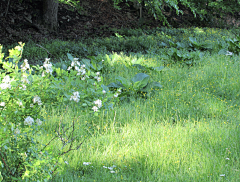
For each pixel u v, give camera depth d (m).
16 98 2.34
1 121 2.30
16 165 2.49
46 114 4.68
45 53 10.23
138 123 4.68
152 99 5.87
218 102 5.65
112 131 4.24
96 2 17.62
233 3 18.19
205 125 4.47
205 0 17.69
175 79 7.07
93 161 3.40
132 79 6.57
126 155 3.57
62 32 14.24
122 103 5.76
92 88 4.46
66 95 3.99
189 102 5.62
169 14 18.59
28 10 13.98
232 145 3.69
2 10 13.32
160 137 4.09
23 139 2.54
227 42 10.44
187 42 11.96
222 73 7.25
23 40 12.16
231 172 3.05
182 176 2.97
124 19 17.03
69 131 4.18
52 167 2.53
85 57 10.44
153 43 11.77
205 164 3.24
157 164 3.33
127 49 11.55
